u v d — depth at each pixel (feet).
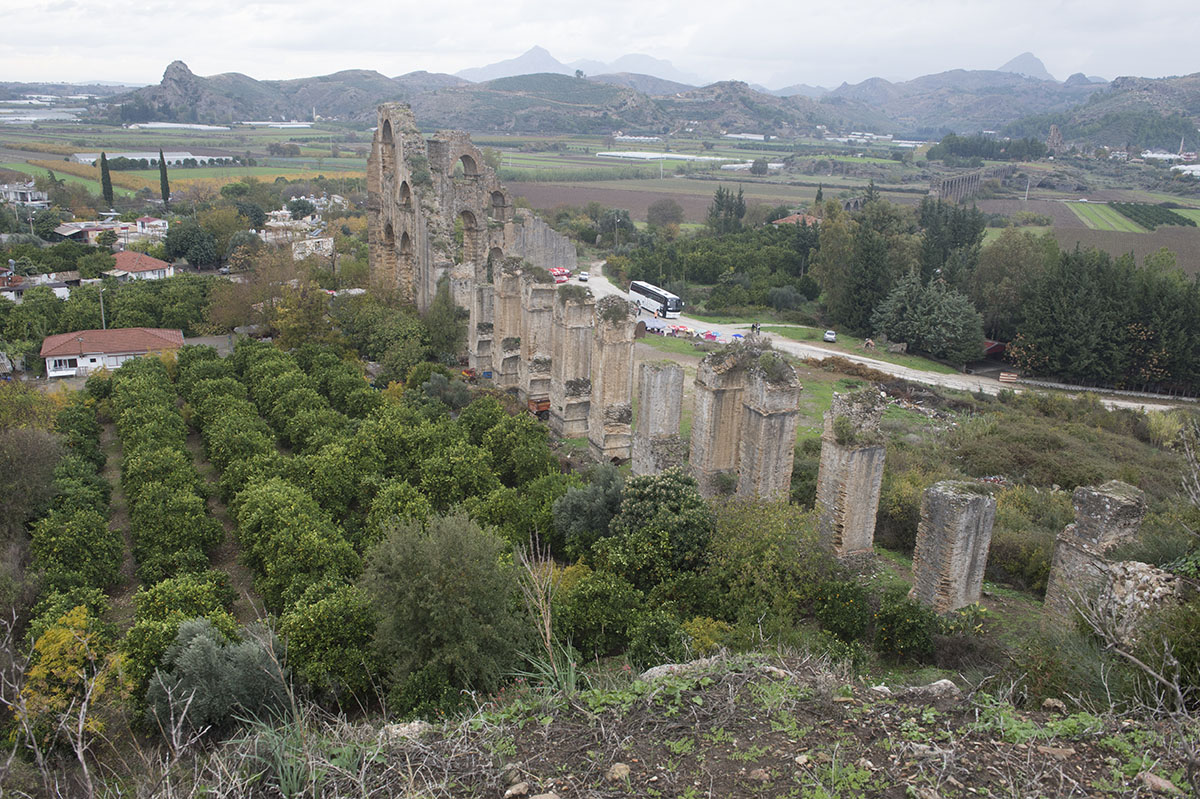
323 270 271.90
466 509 109.91
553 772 31.78
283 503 104.99
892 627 76.02
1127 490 77.82
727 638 72.74
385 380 186.39
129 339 209.67
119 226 369.50
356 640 76.07
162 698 65.98
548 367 168.04
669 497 96.27
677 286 310.24
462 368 200.13
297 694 72.59
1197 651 42.32
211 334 238.89
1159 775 30.01
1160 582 60.34
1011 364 247.91
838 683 38.70
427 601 66.80
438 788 30.89
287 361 180.14
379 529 103.65
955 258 264.93
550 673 41.55
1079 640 50.42
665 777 30.96
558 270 339.16
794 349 244.63
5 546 102.99
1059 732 33.37
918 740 32.96
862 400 93.86
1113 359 215.10
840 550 94.48
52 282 273.33
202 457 149.89
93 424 154.92
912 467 138.10
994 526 108.68
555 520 104.78
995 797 29.12
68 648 69.67
